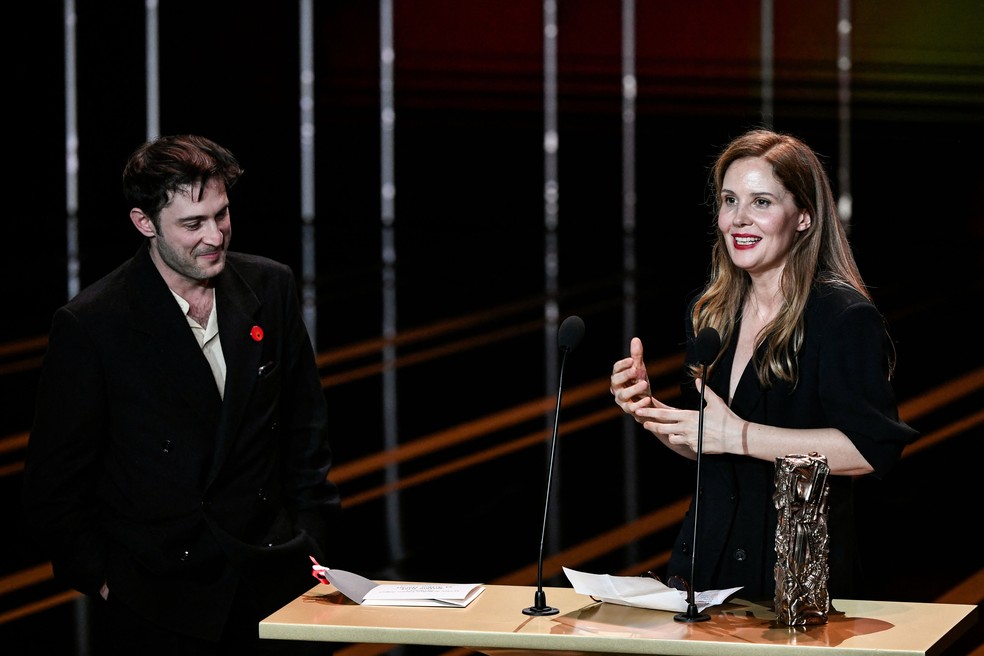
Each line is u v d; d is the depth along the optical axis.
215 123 29.25
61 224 27.95
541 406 14.29
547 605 5.22
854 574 5.39
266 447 5.83
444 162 30.58
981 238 28.58
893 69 29.09
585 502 11.12
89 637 8.41
